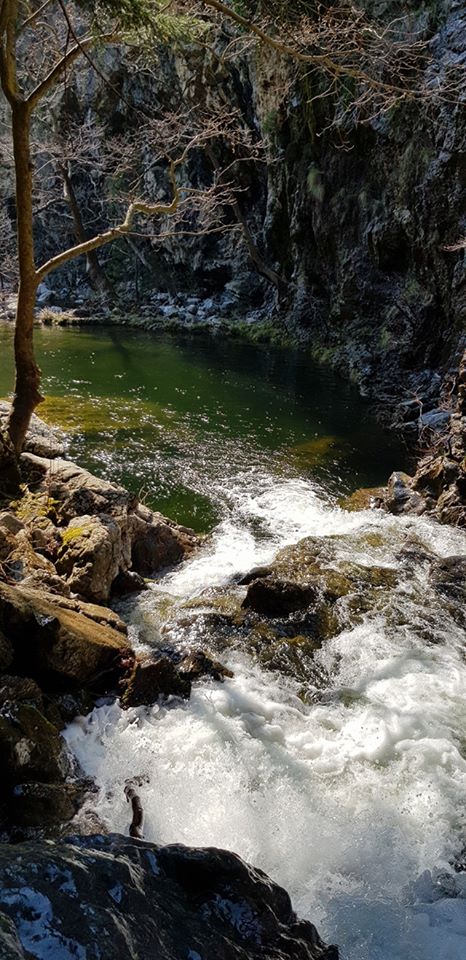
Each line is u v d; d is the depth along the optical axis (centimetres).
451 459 947
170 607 654
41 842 253
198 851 278
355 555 760
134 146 2344
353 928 348
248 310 2578
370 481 1095
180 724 486
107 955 199
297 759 464
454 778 451
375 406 1492
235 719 496
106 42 801
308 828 409
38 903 209
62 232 3064
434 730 494
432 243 1533
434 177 1477
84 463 1084
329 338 2034
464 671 565
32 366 846
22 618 479
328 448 1237
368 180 1794
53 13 1722
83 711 485
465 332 1441
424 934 346
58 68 746
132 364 1814
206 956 224
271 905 274
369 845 399
